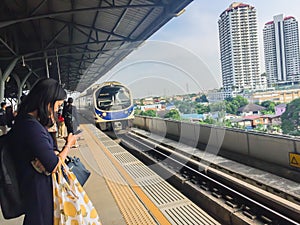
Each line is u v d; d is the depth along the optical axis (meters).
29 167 1.56
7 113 9.58
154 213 3.24
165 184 4.27
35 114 1.65
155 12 9.62
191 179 5.87
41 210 1.56
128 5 8.52
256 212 4.07
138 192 3.90
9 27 11.09
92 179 4.53
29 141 1.53
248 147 6.77
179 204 3.55
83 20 11.34
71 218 1.64
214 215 4.62
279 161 5.77
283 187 4.70
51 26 11.99
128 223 2.97
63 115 8.09
